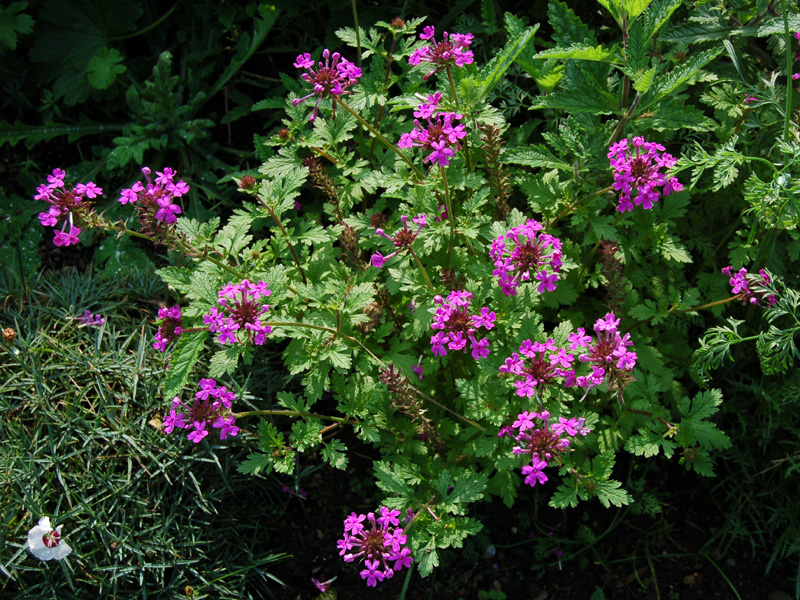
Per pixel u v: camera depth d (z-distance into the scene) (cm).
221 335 58
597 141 69
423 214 64
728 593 73
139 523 67
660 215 71
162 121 90
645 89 65
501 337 65
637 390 66
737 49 76
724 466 77
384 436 69
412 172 68
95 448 68
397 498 62
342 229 70
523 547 75
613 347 57
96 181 92
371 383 68
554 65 72
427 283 66
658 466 78
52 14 92
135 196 59
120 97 95
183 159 91
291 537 75
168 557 68
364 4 91
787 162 65
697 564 74
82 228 60
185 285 63
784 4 62
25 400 69
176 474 69
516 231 59
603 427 69
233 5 92
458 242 71
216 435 70
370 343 71
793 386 70
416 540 61
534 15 90
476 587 74
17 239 86
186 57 93
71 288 78
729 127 73
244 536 73
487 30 83
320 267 70
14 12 89
